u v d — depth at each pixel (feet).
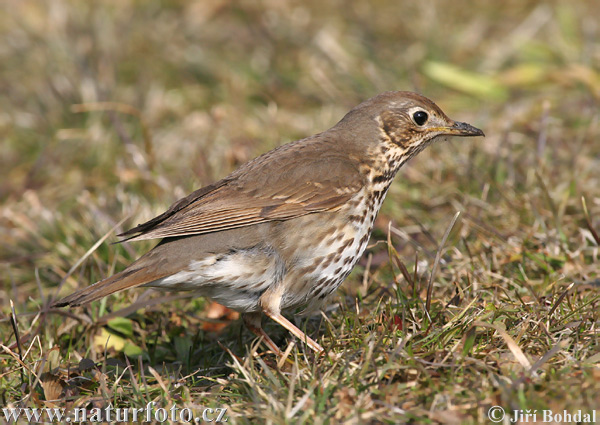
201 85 58.54
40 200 50.80
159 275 31.42
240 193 33.14
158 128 55.26
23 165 55.11
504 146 46.85
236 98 56.65
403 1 65.16
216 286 32.53
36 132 56.65
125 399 30.07
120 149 53.57
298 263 32.86
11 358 33.22
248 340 35.60
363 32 62.54
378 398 27.30
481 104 55.42
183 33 62.75
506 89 56.34
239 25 64.23
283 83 58.29
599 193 41.98
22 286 43.06
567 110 52.60
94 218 44.27
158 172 49.08
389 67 58.39
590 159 45.98
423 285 36.17
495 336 30.07
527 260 37.22
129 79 58.95
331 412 26.76
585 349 28.76
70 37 60.90
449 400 26.48
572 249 37.96
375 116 35.94
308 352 31.94
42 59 59.82
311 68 59.16
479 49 61.16
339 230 33.35
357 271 40.16
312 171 33.65
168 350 36.22
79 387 30.86
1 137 56.95
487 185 42.45
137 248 42.50
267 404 27.63
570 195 41.09
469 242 39.40
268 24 63.36
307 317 34.55
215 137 52.85
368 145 35.68
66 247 43.70
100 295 30.55
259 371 30.81
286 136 52.42
